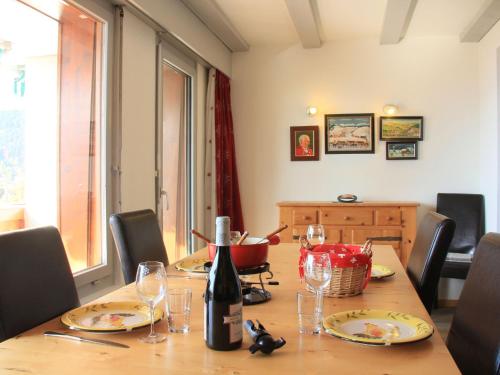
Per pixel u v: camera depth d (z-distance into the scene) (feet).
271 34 14.49
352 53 14.98
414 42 14.61
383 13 12.59
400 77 14.71
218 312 3.37
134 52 9.78
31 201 8.02
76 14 8.41
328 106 15.15
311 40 14.34
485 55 13.62
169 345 3.49
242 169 15.71
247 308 4.47
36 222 8.13
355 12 12.53
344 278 4.84
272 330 3.82
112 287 9.15
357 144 14.94
